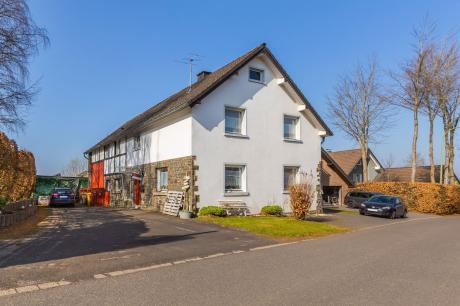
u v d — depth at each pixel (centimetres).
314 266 891
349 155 5075
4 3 1360
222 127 2019
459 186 3481
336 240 1372
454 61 3578
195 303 601
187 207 1920
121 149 2994
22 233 1313
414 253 1109
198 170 1917
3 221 1423
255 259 966
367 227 1911
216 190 1970
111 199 3212
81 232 1355
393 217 2561
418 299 643
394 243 1316
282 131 2288
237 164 2064
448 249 1200
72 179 4047
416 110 3653
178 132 2039
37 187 3834
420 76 3606
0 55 1377
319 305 601
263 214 2097
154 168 2316
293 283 730
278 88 2291
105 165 3469
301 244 1248
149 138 2417
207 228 1515
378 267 894
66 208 2706
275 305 596
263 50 2147
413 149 3681
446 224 2200
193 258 965
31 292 652
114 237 1257
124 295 639
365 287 711
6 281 717
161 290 670
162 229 1465
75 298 621
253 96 2164
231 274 798
